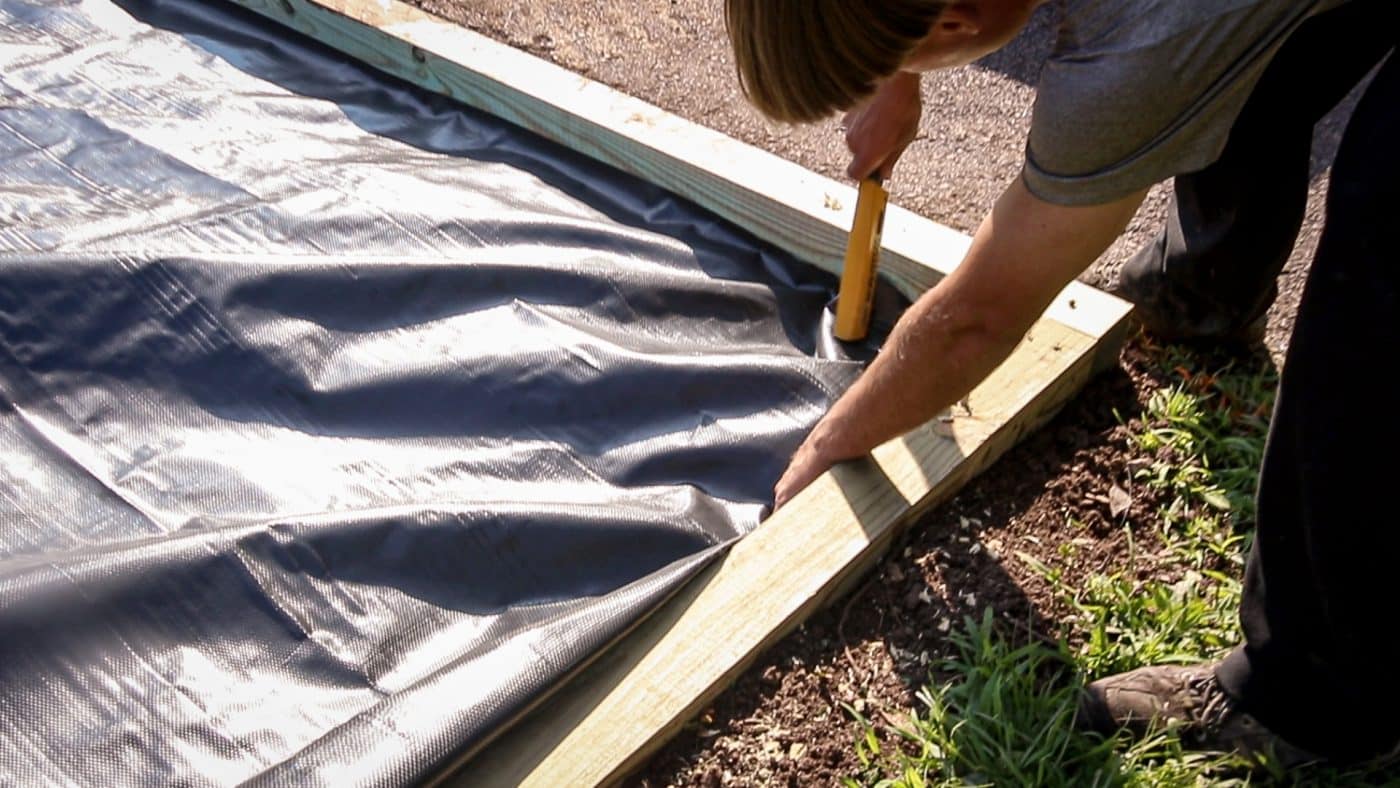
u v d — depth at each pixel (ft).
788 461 6.38
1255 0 3.50
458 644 5.37
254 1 9.23
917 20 3.40
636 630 5.39
